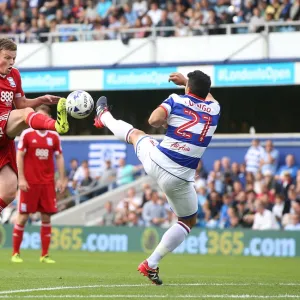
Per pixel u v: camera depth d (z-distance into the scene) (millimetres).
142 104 84875
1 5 90688
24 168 45875
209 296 26062
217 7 79250
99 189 76312
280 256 60031
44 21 85938
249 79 75250
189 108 28375
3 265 42969
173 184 28344
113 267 43031
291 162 71125
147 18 80500
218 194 66812
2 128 28672
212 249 62875
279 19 76000
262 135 77062
